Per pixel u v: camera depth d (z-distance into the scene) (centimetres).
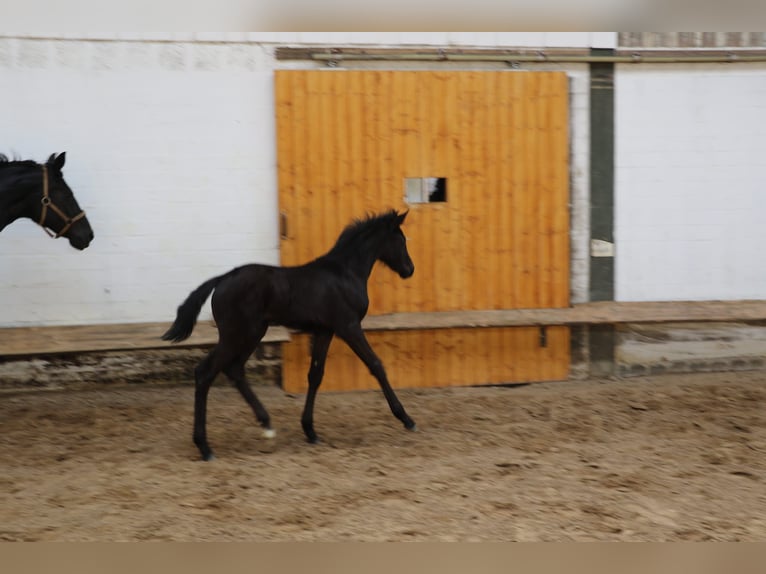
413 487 435
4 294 611
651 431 540
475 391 647
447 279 649
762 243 671
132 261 623
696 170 666
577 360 667
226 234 631
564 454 493
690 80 658
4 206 534
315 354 523
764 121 666
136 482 443
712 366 679
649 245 666
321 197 629
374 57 628
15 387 610
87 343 577
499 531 375
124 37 606
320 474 457
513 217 650
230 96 621
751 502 411
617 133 658
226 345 488
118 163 614
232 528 378
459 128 638
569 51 642
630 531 375
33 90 598
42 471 461
